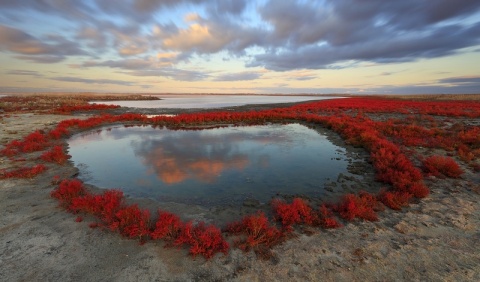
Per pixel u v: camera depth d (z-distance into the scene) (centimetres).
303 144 1582
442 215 616
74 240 524
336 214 649
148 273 431
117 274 428
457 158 1099
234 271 438
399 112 3028
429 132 1608
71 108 3650
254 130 2197
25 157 1180
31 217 618
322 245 509
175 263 457
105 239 530
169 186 894
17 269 435
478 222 577
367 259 460
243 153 1370
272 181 940
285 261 462
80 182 864
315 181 934
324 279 414
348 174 1004
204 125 2533
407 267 435
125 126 2455
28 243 511
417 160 1095
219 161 1216
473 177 880
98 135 1947
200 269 443
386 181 874
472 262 442
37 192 777
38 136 1511
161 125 2533
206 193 830
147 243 517
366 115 2838
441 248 485
